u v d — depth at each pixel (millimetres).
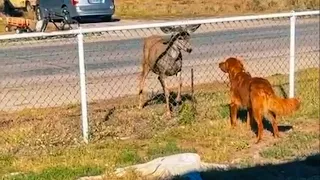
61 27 25109
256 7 33125
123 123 10414
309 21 25547
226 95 12227
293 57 11555
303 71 15312
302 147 9305
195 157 8320
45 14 28703
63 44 20000
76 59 17766
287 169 8352
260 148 9344
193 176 7793
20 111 11695
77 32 9492
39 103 12562
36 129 10094
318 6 32219
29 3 33219
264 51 18812
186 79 14578
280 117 10750
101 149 9203
